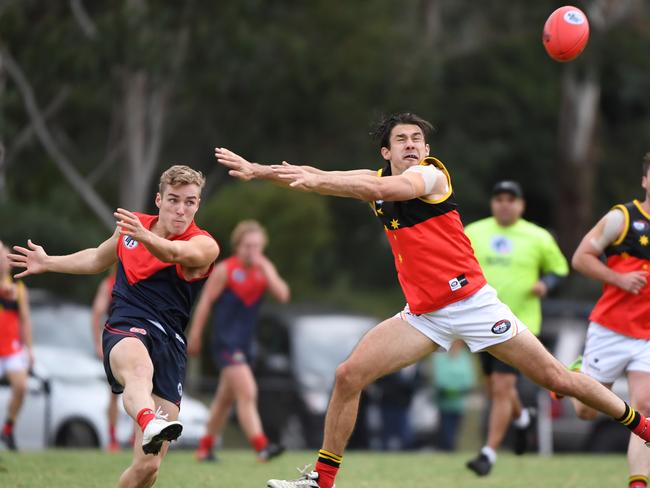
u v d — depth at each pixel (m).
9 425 44.59
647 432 26.08
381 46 99.38
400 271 25.44
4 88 85.00
